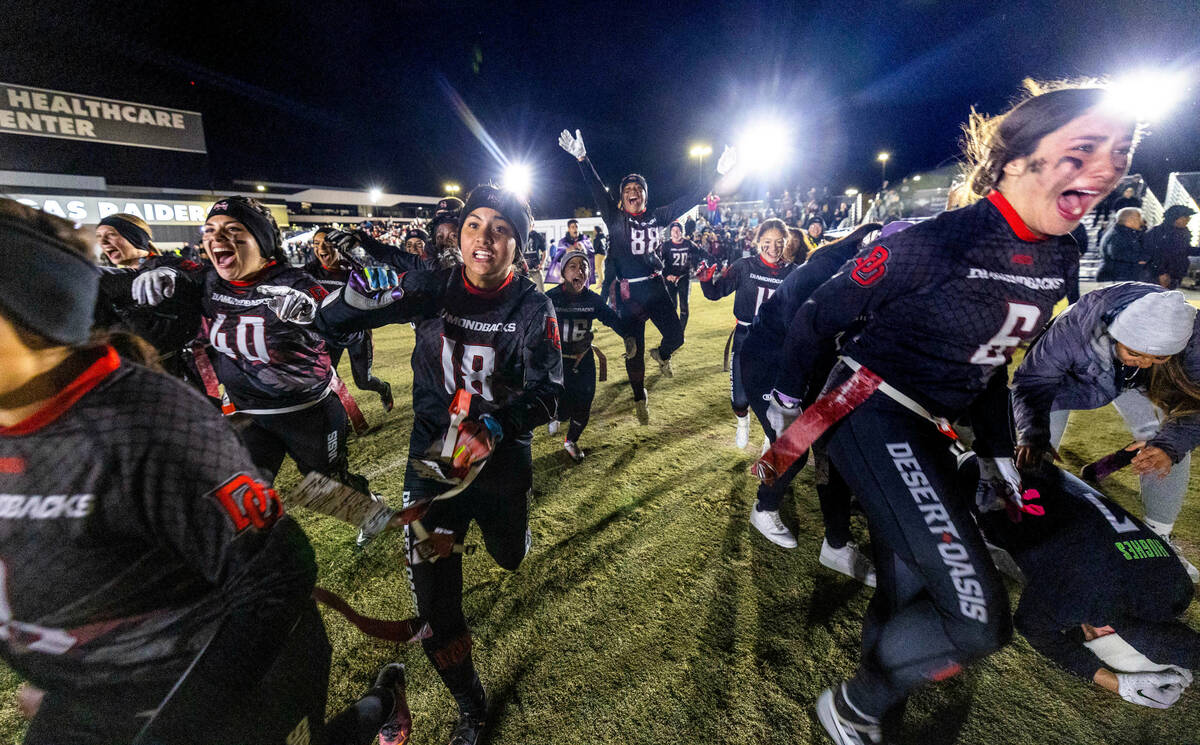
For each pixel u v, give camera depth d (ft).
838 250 7.75
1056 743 5.75
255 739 3.04
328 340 6.05
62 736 3.08
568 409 12.60
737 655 7.04
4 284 2.06
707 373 20.44
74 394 2.38
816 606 7.88
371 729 4.71
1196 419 6.46
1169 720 5.92
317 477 3.73
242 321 7.63
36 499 2.41
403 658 7.15
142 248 10.91
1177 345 5.84
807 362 5.73
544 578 8.66
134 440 2.43
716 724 6.11
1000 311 4.72
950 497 4.79
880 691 5.08
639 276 16.80
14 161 61.26
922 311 4.84
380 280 5.50
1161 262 24.35
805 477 12.07
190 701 2.55
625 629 7.55
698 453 13.29
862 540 9.55
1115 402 8.38
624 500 11.11
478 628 7.64
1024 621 5.79
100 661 2.88
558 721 6.19
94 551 2.52
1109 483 11.02
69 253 2.30
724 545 9.45
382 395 16.81
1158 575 5.02
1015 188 4.48
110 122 67.82
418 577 5.44
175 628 2.91
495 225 5.48
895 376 5.18
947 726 5.98
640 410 14.70
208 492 2.58
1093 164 4.05
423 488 5.65
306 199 143.02
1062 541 5.39
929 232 4.72
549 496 11.38
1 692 6.62
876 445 5.12
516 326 5.85
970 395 5.27
